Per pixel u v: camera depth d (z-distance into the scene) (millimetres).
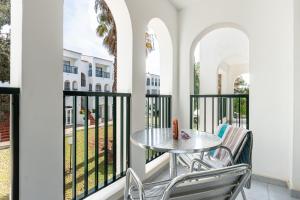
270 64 2875
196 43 3695
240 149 2100
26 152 1415
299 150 2496
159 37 3588
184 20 3654
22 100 1385
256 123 2961
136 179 1352
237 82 12289
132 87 2576
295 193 2502
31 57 1431
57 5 1610
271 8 2889
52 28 1570
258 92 2949
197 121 3896
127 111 2576
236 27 3332
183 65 3680
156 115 3338
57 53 1610
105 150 2381
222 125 2539
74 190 1979
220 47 7430
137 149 2686
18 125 1382
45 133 1527
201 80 7750
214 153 2369
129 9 2488
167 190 1000
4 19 4629
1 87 1270
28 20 1407
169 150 1500
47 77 1536
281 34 2807
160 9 3152
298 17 2496
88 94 2021
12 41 1415
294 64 2518
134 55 2588
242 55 7152
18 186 1396
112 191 2264
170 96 3551
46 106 1532
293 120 2527
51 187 1583
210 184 1093
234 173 1106
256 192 2627
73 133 1933
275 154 2838
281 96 2797
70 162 2398
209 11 3402
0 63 4332
